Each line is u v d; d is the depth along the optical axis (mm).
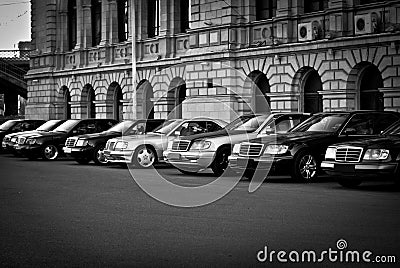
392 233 11492
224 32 37094
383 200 15898
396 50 29156
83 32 49875
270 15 35938
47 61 53688
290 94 34125
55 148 33750
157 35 43906
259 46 35469
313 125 21844
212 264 9516
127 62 44938
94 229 12336
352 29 31172
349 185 19203
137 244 10922
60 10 52688
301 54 33469
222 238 11328
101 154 29844
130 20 45562
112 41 47031
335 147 18266
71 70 50812
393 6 29281
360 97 31562
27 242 11195
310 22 33000
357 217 13250
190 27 39688
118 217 13734
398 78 29156
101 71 47562
